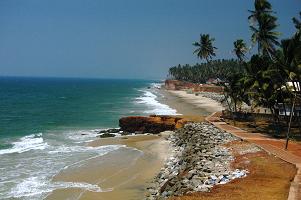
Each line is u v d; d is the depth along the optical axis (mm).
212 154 31781
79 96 145500
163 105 100562
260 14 50406
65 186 28469
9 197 25781
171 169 32094
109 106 99375
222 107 91812
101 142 47656
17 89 198500
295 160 28219
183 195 21031
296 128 47469
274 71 41750
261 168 25812
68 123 67062
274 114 49000
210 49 78875
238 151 32469
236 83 57312
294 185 21375
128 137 51750
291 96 42719
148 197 24938
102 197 26031
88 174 31875
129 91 190375
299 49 37875
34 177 30672
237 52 65125
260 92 47000
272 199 19062
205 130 45719
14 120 70125
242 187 21422
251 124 51719
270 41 49906
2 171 32312
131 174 32031
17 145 44750
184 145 42281
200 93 145000
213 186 22203
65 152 40781
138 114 79312
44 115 79125
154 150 42438
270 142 36875
